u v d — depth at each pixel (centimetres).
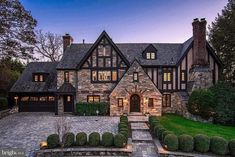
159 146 1311
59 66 2564
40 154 1205
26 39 1988
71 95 2592
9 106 2803
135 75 2380
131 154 1230
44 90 2603
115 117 2289
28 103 2691
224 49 2817
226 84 2242
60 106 2538
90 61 2553
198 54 2456
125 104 2364
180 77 2606
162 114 2498
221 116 2042
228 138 1517
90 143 1298
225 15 2761
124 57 2527
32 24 2006
